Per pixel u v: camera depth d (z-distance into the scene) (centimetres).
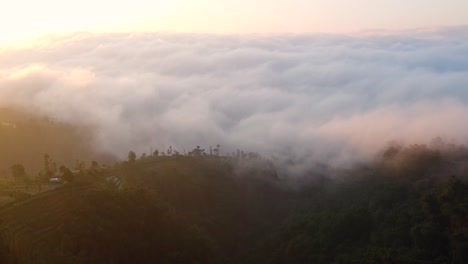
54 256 8269
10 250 8794
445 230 10038
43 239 8788
